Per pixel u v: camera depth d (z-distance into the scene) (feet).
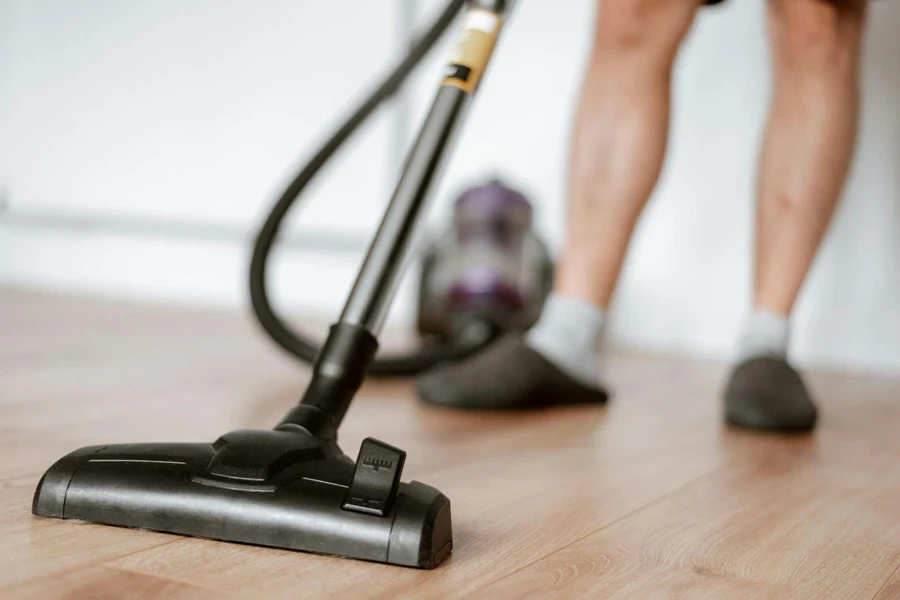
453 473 3.10
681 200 7.39
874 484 3.23
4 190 10.40
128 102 9.64
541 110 7.87
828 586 2.13
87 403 3.95
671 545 2.40
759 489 3.07
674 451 3.64
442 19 4.47
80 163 9.98
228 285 9.38
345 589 1.92
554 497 2.84
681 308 7.45
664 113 4.25
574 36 7.70
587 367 4.61
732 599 2.02
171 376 4.85
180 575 1.94
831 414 4.73
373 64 8.51
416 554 2.04
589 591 2.02
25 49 10.09
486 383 4.33
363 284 2.60
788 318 4.53
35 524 2.20
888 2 6.55
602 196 4.38
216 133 9.25
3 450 3.01
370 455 2.12
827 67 4.27
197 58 9.25
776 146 4.44
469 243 6.73
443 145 2.79
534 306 6.64
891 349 6.75
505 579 2.06
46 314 7.36
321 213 8.84
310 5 8.70
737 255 7.25
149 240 9.73
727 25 7.13
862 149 6.73
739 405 4.19
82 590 1.84
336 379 2.48
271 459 2.16
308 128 8.83
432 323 6.94
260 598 1.85
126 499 2.17
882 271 6.75
